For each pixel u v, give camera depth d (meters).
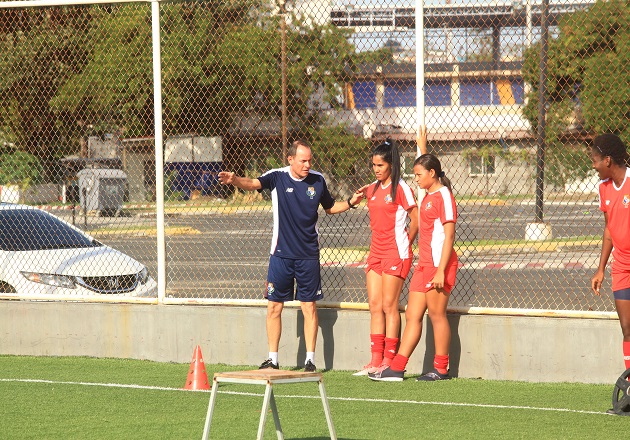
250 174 32.94
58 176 38.62
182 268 49.25
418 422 22.44
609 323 27.16
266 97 32.44
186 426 22.05
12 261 35.28
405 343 28.20
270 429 21.73
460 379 28.33
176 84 33.12
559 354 27.59
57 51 35.50
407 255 28.67
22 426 22.09
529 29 31.69
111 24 34.44
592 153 24.19
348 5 31.44
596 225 53.06
